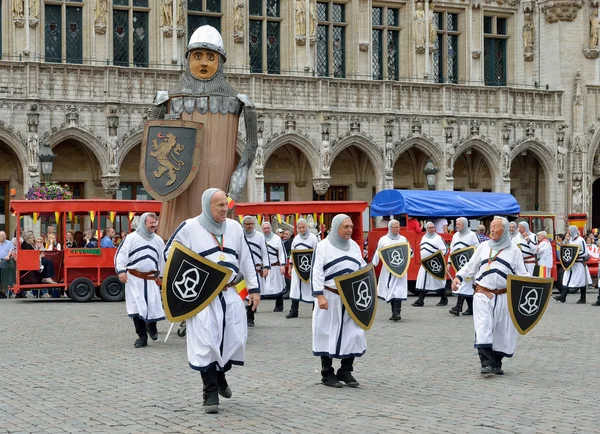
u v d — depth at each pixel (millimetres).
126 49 39875
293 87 40156
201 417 11695
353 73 43844
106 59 38875
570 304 29766
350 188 44719
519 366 16094
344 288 13711
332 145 40750
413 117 42438
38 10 37500
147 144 21234
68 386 13922
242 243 12500
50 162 32219
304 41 42312
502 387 13961
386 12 44969
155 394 13281
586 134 46688
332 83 40906
